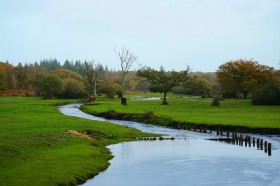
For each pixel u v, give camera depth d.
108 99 158.12
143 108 93.38
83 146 39.62
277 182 27.77
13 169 27.44
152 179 28.52
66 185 25.48
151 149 42.00
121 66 140.25
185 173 30.45
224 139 50.16
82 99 167.12
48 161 30.77
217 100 100.12
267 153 39.62
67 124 54.50
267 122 58.88
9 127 47.84
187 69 117.19
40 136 40.19
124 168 32.09
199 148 42.72
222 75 147.00
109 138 49.09
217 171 31.25
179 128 61.97
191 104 108.44
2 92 195.75
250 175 29.80
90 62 164.75
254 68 141.25
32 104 107.06
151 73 112.75
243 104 107.00
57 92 165.50
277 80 139.38
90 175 29.00
